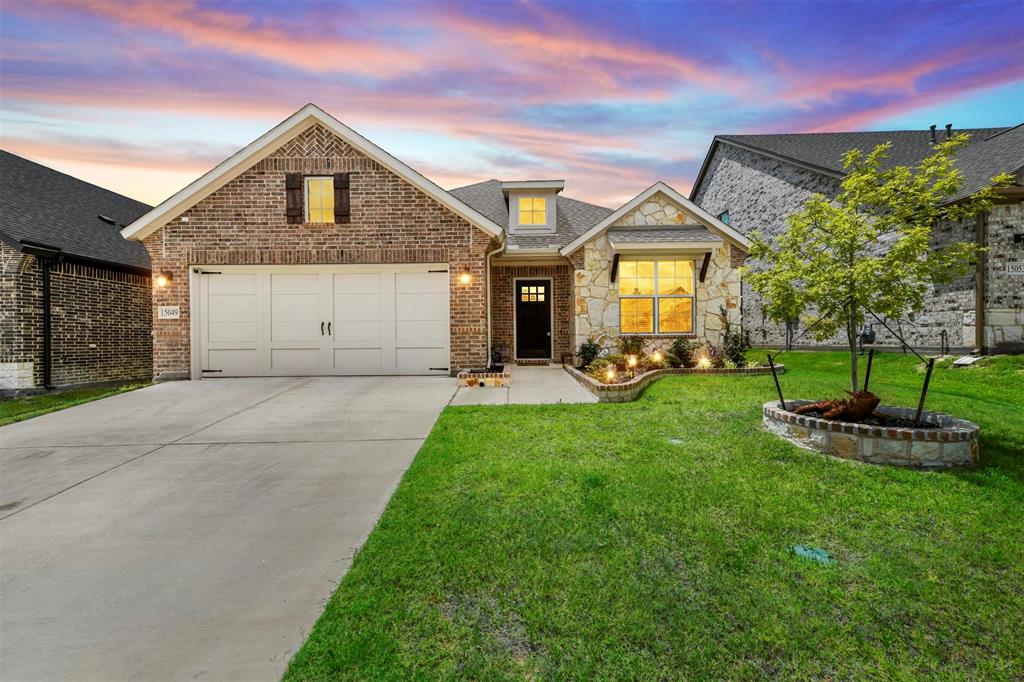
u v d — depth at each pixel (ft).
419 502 12.51
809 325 18.51
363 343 34.17
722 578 9.14
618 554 9.94
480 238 33.81
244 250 33.45
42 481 14.97
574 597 8.55
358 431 20.25
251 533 11.46
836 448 15.78
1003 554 9.87
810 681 6.84
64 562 10.23
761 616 8.12
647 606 8.32
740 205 67.51
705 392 27.25
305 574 9.70
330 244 33.63
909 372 34.96
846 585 9.00
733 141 67.36
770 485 13.42
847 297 16.72
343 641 7.54
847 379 31.45
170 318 33.17
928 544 10.37
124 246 46.14
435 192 33.17
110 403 25.82
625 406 23.72
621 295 40.06
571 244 39.73
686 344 37.58
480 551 10.07
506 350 44.93
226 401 26.22
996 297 36.45
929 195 16.61
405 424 21.25
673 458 15.66
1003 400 25.72
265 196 33.53
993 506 11.98
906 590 8.82
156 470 15.88
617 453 16.26
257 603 8.74
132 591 9.16
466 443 17.57
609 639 7.55
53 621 8.28
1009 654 7.36
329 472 15.55
